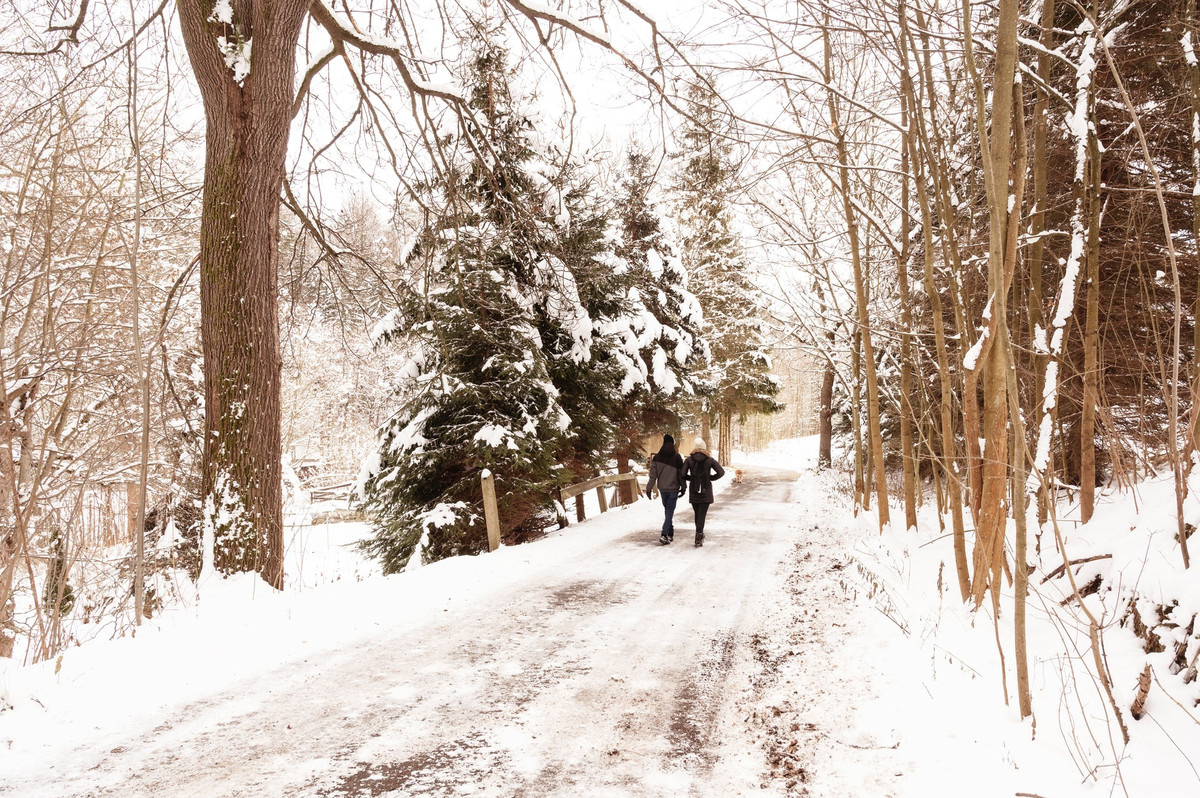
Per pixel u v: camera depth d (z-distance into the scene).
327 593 5.98
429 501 10.44
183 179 9.93
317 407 32.59
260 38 6.20
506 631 5.13
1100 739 2.93
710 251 23.95
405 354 12.02
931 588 5.72
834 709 3.62
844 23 5.70
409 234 10.50
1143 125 6.60
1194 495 4.24
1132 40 6.48
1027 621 4.42
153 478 10.56
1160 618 3.57
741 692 3.94
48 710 3.40
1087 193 5.30
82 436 10.51
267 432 6.25
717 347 25.42
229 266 6.17
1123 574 4.19
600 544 9.54
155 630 4.74
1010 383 3.17
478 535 10.52
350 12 8.02
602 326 12.70
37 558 7.36
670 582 6.95
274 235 6.48
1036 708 3.27
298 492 16.73
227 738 3.22
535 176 10.92
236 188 6.19
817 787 2.83
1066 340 5.50
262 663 4.27
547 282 10.81
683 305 17.73
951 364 9.12
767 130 6.08
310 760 3.01
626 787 2.83
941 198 6.04
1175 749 2.71
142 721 3.38
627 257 15.24
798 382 56.66
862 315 9.17
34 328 9.29
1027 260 6.52
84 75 7.30
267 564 6.12
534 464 10.19
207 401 6.22
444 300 10.24
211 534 5.99
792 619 5.48
